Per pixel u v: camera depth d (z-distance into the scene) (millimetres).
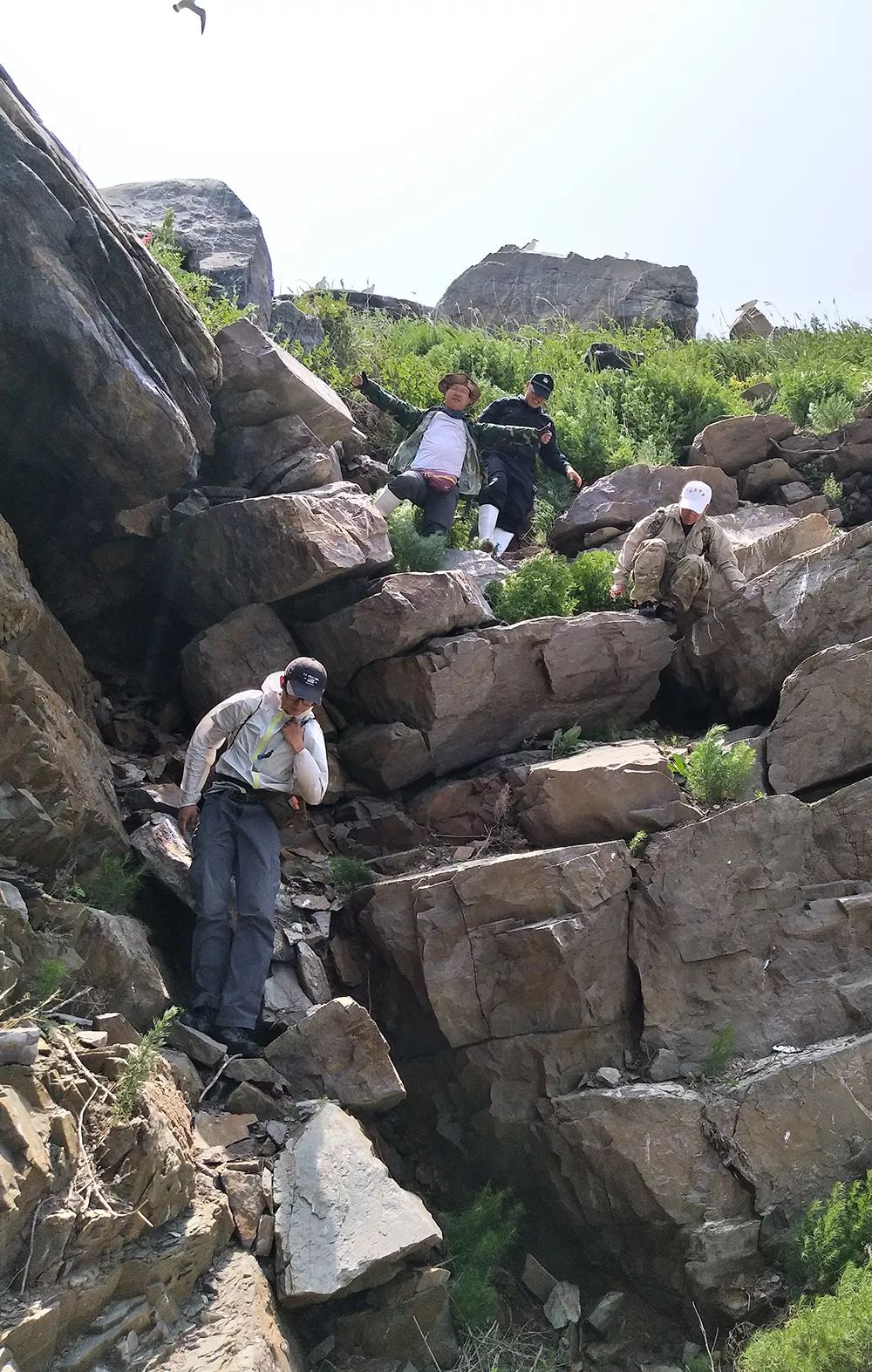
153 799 5691
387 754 6418
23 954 4223
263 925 4895
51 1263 3295
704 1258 4547
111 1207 3480
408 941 5285
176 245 11539
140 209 12430
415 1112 5301
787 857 5434
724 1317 4535
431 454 8234
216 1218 3824
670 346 14141
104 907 4938
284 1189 4113
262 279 12102
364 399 10227
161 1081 4059
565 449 10234
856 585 6574
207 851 5016
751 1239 4602
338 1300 4109
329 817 6422
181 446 5789
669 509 7309
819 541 7832
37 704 4863
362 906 5559
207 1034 4723
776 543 7820
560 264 18484
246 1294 3705
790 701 6125
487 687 6559
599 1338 4629
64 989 4305
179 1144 3824
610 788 5734
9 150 5152
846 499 9688
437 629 6582
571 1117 4828
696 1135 4738
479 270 18812
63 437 5703
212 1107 4430
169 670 6906
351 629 6559
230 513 6516
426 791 6434
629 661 6902
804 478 9914
